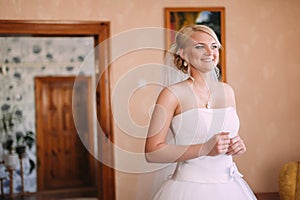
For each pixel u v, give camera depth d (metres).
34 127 6.77
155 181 2.20
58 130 6.93
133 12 3.38
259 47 3.51
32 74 6.76
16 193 6.55
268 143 3.53
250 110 3.51
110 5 3.36
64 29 3.30
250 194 2.13
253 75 3.51
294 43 3.55
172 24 3.41
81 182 7.02
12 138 6.57
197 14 3.43
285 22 3.54
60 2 3.29
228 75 3.48
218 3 3.46
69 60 6.85
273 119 3.54
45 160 6.85
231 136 1.98
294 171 3.07
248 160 3.52
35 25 3.26
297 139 3.56
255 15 3.50
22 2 3.25
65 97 6.92
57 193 6.63
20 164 6.32
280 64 3.53
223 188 1.96
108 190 3.32
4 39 6.62
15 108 6.70
